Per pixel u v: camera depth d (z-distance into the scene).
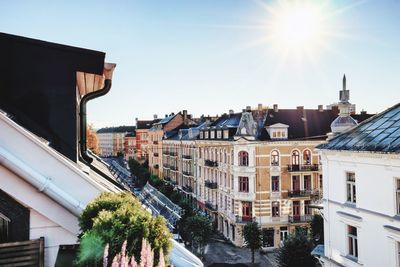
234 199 31.89
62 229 2.84
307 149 31.66
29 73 4.49
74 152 4.56
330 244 14.02
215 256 29.23
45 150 2.82
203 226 28.81
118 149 135.75
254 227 27.17
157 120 82.06
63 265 2.48
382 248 11.25
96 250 2.39
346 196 13.15
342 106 15.19
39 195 2.79
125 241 2.25
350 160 12.70
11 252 2.63
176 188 52.12
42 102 4.50
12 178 2.73
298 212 31.64
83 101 6.04
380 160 11.23
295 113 34.72
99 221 2.50
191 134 46.53
